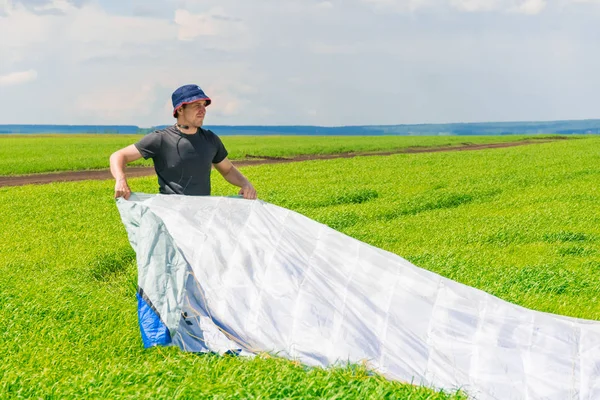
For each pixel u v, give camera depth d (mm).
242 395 5129
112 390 5309
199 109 7246
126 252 12969
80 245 13586
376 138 110625
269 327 6582
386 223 17500
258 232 7344
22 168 41375
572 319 7465
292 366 5957
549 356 6492
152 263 6578
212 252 7102
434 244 14539
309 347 6352
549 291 10336
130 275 11031
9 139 101875
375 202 22062
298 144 81875
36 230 15836
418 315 6797
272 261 7066
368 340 6426
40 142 86938
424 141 90688
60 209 19922
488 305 7078
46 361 6348
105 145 76250
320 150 64750
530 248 14031
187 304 6738
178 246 7098
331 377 5508
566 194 23000
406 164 40281
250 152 59938
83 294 8969
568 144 63281
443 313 6844
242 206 7559
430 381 6008
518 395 5930
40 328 7457
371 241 14734
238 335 6586
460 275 10797
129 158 7270
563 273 10969
